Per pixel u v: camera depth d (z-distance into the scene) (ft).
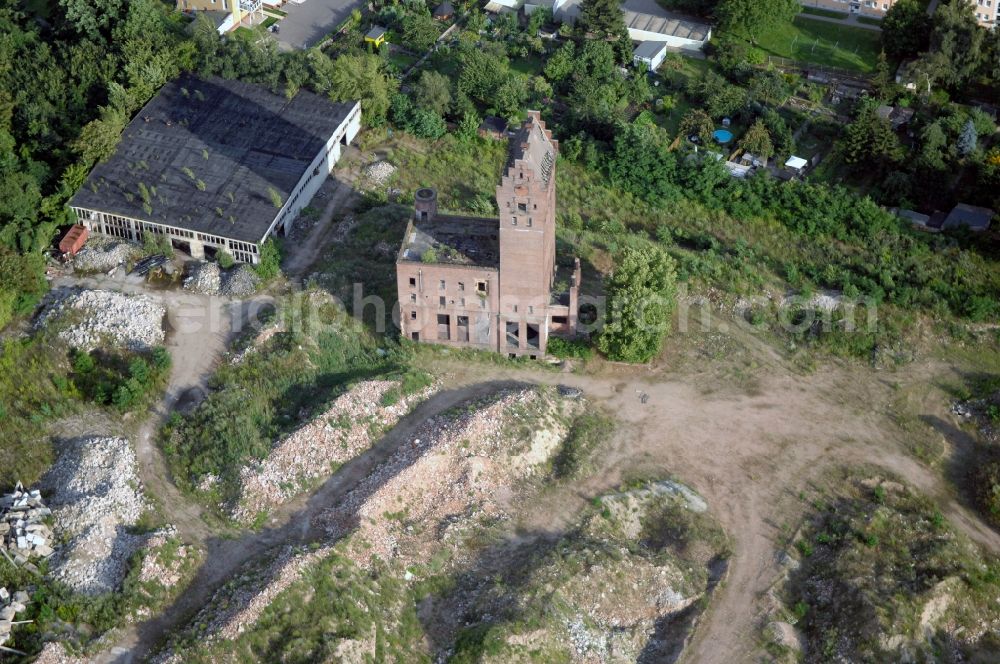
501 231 421.59
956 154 551.59
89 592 353.31
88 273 484.33
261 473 392.88
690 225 536.42
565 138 583.58
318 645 337.52
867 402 449.06
